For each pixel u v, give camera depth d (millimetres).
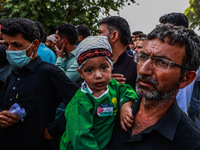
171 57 969
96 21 9727
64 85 1839
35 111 1774
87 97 1337
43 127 1785
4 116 1687
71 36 3076
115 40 2223
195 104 2844
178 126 1038
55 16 8336
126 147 1121
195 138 964
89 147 1170
